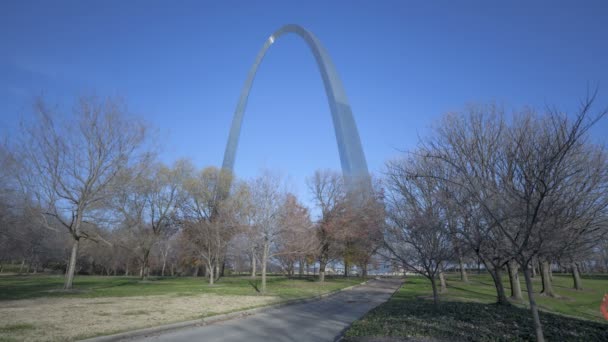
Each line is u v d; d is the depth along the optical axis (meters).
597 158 11.98
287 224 27.25
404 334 9.96
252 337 10.62
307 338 10.52
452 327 10.68
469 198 11.48
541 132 11.88
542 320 12.00
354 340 9.62
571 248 10.47
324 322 13.57
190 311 14.80
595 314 18.88
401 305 17.41
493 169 12.15
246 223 30.58
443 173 13.55
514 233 10.63
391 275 58.19
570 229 10.15
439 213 14.05
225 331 11.53
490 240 11.45
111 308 15.27
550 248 9.80
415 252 15.20
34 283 31.77
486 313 13.27
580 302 23.67
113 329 10.66
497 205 10.16
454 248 14.05
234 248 33.34
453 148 13.73
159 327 11.34
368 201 23.75
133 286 29.70
